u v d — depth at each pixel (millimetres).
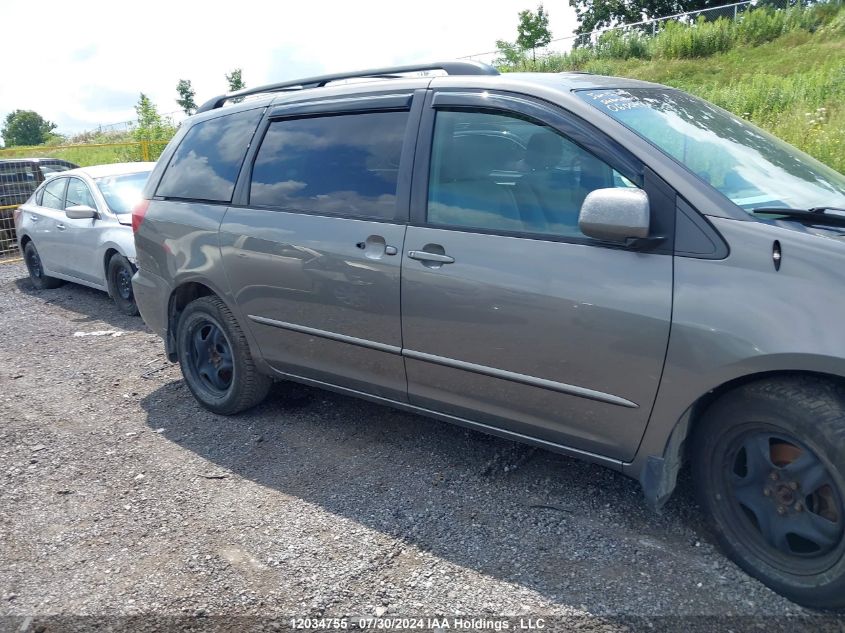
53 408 4945
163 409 4805
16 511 3547
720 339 2502
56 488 3768
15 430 4574
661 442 2768
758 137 3453
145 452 4145
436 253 3205
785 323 2389
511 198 3076
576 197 2912
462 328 3152
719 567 2781
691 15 24656
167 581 2910
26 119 113750
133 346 6402
